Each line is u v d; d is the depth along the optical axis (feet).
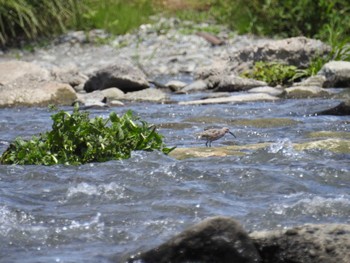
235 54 216.95
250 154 101.60
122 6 284.82
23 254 67.15
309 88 177.06
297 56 212.23
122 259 64.49
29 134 133.49
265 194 84.28
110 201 82.17
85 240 70.38
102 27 275.59
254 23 267.80
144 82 195.93
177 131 131.85
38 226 74.23
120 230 72.49
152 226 73.51
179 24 275.39
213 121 141.69
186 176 90.33
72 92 178.60
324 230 61.67
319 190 85.81
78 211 78.89
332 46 228.63
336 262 59.47
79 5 280.51
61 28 274.16
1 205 79.97
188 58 244.63
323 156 101.40
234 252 61.11
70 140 101.14
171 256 61.87
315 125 133.59
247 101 169.89
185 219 75.51
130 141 103.76
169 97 184.14
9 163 101.04
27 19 264.93
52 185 89.04
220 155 104.68
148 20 278.87
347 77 191.52
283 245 61.31
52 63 247.91
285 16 263.49
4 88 176.96
